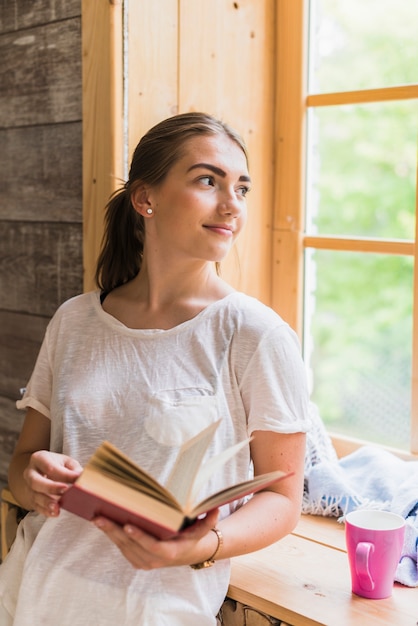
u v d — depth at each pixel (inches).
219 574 49.6
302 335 72.7
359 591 48.7
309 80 69.1
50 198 66.2
